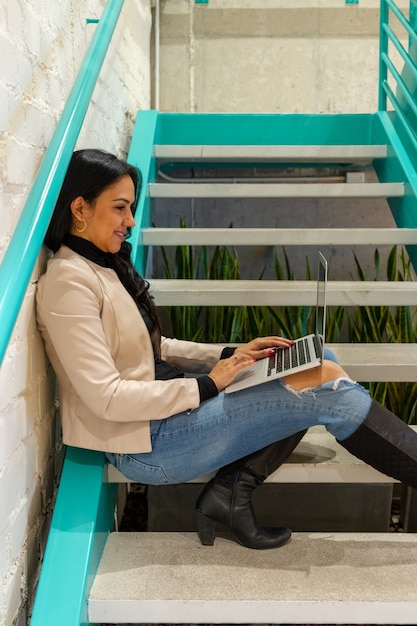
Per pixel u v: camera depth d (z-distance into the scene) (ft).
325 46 11.16
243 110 11.34
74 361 3.95
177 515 6.42
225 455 4.32
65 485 4.41
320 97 11.31
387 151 8.30
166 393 4.11
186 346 5.29
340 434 4.31
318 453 5.07
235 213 10.31
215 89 11.27
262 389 4.22
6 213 3.56
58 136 3.76
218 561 4.36
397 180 7.90
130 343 4.32
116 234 4.37
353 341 8.75
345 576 4.20
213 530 4.55
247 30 11.12
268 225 10.32
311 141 9.09
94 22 5.98
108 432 4.23
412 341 7.83
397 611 3.95
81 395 4.00
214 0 11.02
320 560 4.39
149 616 3.96
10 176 3.62
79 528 4.16
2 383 3.57
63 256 4.25
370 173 10.32
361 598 3.95
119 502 7.44
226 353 5.18
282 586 4.08
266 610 3.95
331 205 10.24
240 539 4.52
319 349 4.39
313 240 6.82
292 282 6.70
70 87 5.23
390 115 8.75
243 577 4.17
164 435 4.27
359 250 10.23
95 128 6.64
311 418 4.23
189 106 11.29
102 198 4.23
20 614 4.04
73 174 4.18
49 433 4.74
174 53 11.14
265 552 4.49
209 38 11.14
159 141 8.98
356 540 4.68
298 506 6.26
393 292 6.06
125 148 8.63
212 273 9.04
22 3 3.86
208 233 6.82
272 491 6.23
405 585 4.11
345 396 4.18
